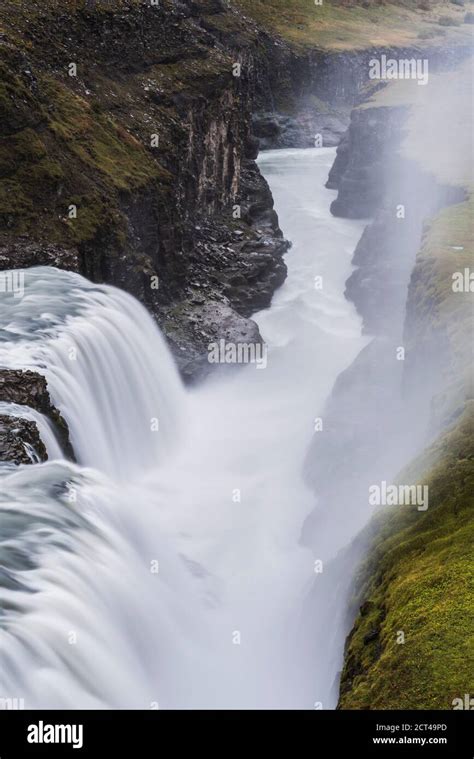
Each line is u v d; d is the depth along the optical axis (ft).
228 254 202.80
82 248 153.38
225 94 220.84
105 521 87.61
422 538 75.36
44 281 140.05
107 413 124.26
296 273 216.33
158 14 215.10
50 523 80.53
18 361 111.65
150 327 153.28
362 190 243.81
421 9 513.86
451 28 486.79
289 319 195.11
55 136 163.32
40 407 100.89
